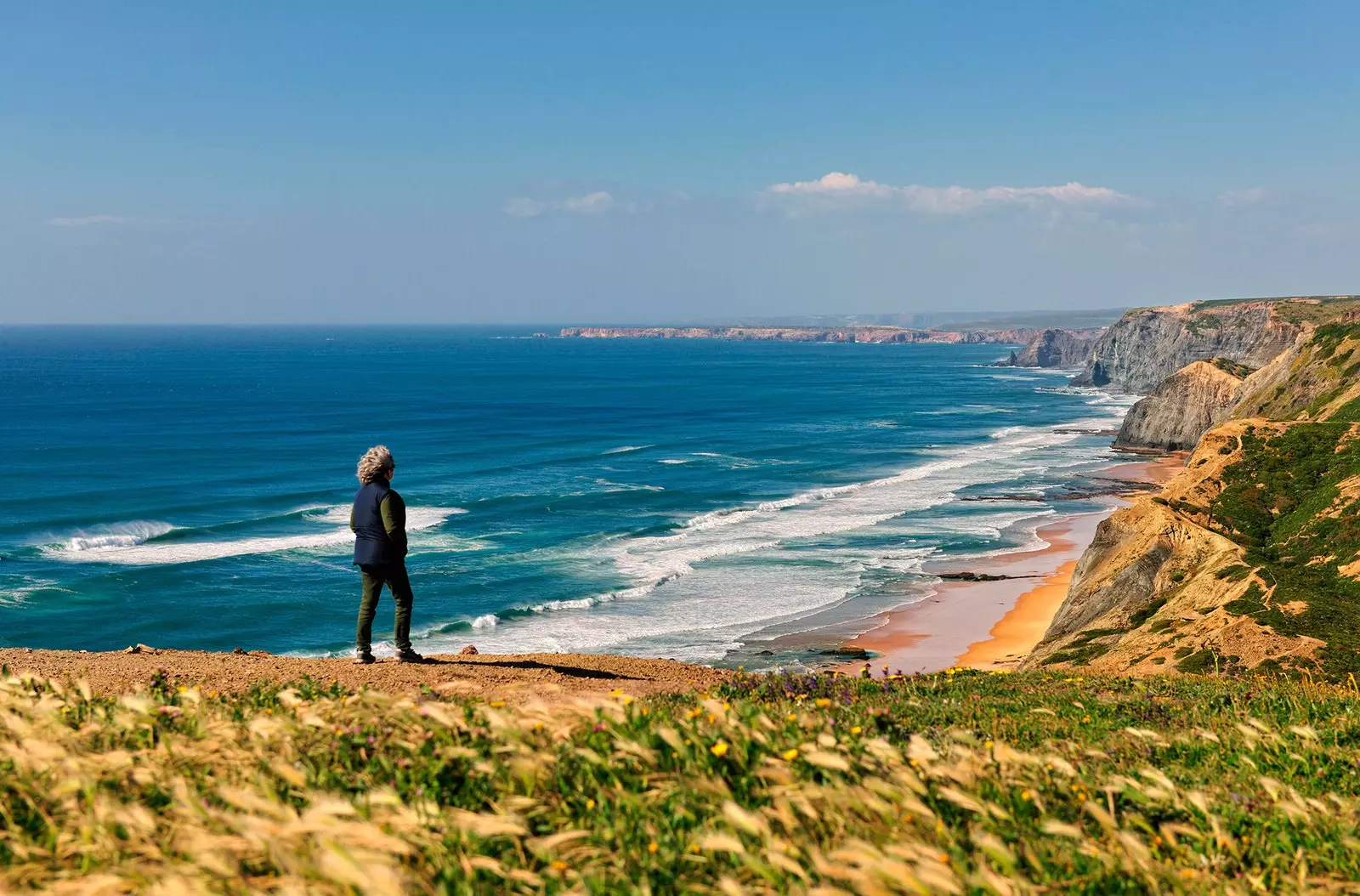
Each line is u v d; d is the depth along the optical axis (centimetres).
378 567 1091
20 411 12988
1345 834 441
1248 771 604
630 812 415
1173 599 3147
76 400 14838
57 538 5334
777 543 5422
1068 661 2975
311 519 6025
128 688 893
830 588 4512
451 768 473
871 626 3947
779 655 3575
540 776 451
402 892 296
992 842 360
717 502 6750
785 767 452
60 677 930
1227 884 384
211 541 5397
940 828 390
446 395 16525
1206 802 489
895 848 331
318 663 1105
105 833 353
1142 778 564
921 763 463
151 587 4438
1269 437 4538
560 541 5475
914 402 15738
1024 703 1002
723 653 3609
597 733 502
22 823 396
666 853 375
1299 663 2334
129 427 11200
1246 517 3897
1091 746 687
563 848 378
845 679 1082
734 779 459
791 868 329
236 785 425
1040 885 363
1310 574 2973
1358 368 6178
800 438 10738
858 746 502
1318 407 5888
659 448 9700
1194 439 9262
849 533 5700
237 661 1106
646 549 5281
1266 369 7962
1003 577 4678
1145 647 2781
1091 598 3509
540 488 7262
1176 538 3541
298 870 301
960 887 319
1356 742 773
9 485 7162
